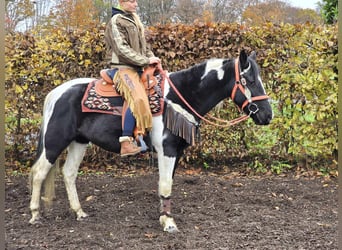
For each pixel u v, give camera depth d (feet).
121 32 13.58
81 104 14.35
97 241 13.29
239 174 22.34
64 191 19.56
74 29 22.61
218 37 21.84
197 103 14.11
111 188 19.86
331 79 21.49
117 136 14.24
